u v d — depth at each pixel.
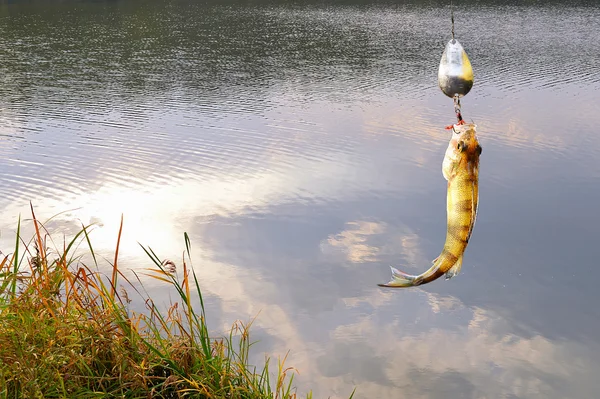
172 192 14.98
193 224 13.27
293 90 26.39
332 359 8.83
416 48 37.38
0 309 3.69
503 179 15.99
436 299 10.68
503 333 9.72
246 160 17.17
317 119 21.45
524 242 12.79
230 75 29.92
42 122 21.08
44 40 40.59
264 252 12.05
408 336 9.52
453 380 8.55
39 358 3.40
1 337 3.44
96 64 32.88
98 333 3.61
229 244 12.41
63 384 3.28
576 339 9.52
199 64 32.88
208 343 3.96
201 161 17.09
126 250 11.91
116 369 3.58
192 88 26.95
